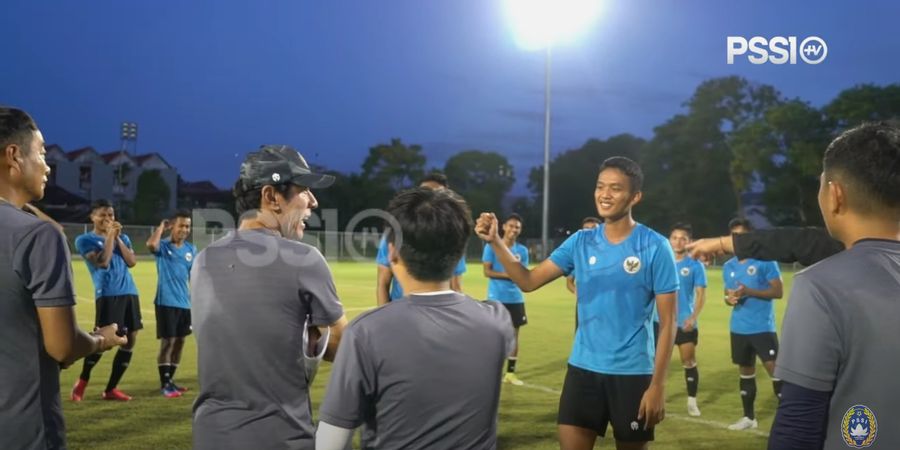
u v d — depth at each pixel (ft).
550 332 41.50
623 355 11.73
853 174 5.45
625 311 11.78
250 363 7.60
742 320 20.71
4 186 7.41
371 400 6.29
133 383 25.08
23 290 6.90
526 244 155.94
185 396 22.95
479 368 6.40
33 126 7.59
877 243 5.39
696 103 184.14
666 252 11.68
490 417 6.53
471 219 6.66
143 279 71.61
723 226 186.80
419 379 6.14
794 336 5.31
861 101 161.68
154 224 176.35
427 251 6.41
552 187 230.68
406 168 195.52
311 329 8.04
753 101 181.68
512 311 29.01
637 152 225.15
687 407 22.57
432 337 6.25
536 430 19.17
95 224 22.88
